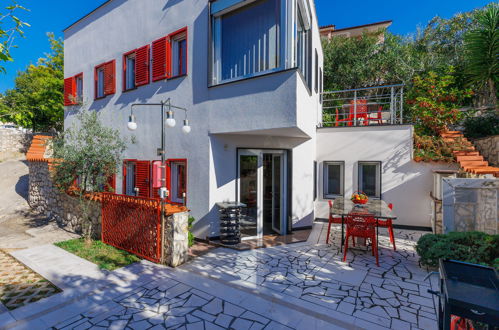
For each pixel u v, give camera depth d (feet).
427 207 24.22
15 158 55.72
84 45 31.68
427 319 10.44
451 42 44.09
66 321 10.48
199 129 20.99
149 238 17.08
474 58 25.43
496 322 5.98
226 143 21.04
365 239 19.03
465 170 20.77
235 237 20.15
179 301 11.91
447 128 27.61
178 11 22.45
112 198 19.92
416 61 44.78
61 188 22.80
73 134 20.67
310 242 20.65
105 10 29.01
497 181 17.19
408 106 32.81
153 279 14.12
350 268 15.51
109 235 20.35
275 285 13.38
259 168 22.24
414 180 24.67
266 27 17.94
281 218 23.07
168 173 23.36
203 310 11.19
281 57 16.90
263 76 17.35
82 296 12.32
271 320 10.44
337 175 28.12
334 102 49.16
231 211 20.04
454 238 14.97
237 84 18.75
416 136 25.35
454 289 6.68
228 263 16.33
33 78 63.41
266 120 17.30
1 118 20.56
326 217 27.78
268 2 17.88
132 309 11.29
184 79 22.04
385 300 11.89
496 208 17.19
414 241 20.86
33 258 17.34
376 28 60.80
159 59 23.77
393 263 16.26
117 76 27.91
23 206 33.55
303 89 17.90
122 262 16.55
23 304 11.72
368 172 26.94
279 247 19.44
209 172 20.40
